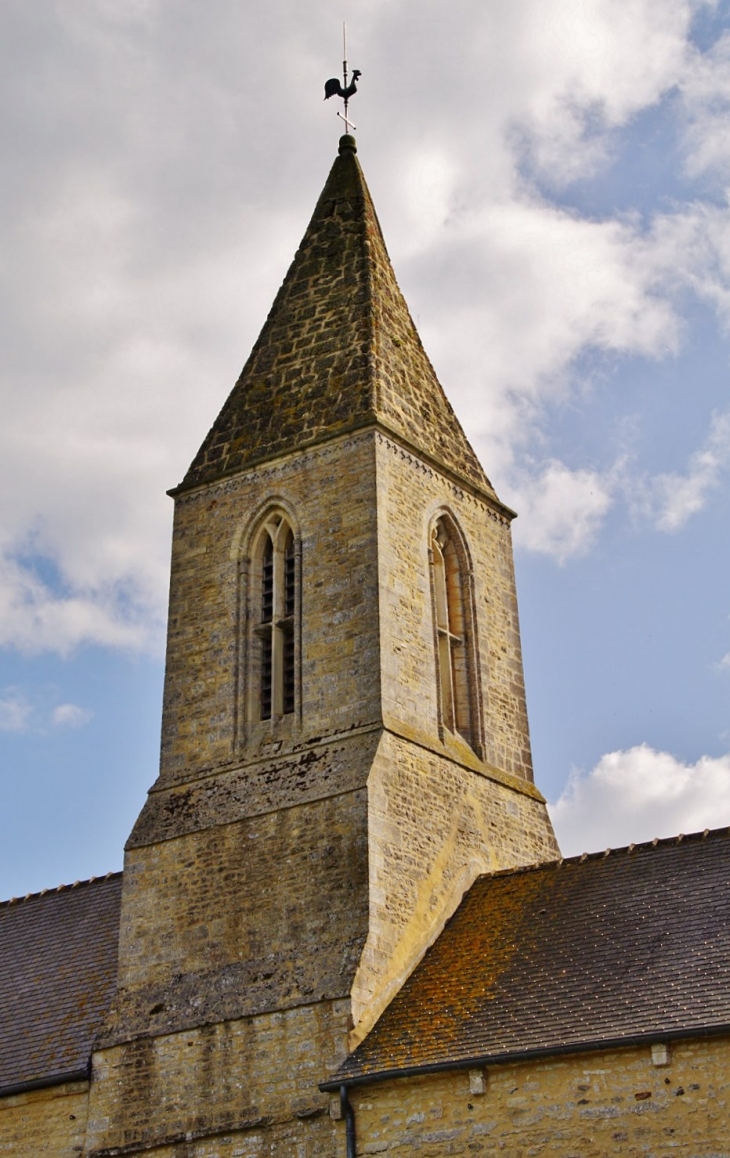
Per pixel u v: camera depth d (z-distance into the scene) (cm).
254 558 3875
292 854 3375
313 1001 3123
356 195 4378
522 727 4000
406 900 3328
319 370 4003
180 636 3869
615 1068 2748
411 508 3828
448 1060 2880
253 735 3666
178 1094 3219
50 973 3850
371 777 3356
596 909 3241
